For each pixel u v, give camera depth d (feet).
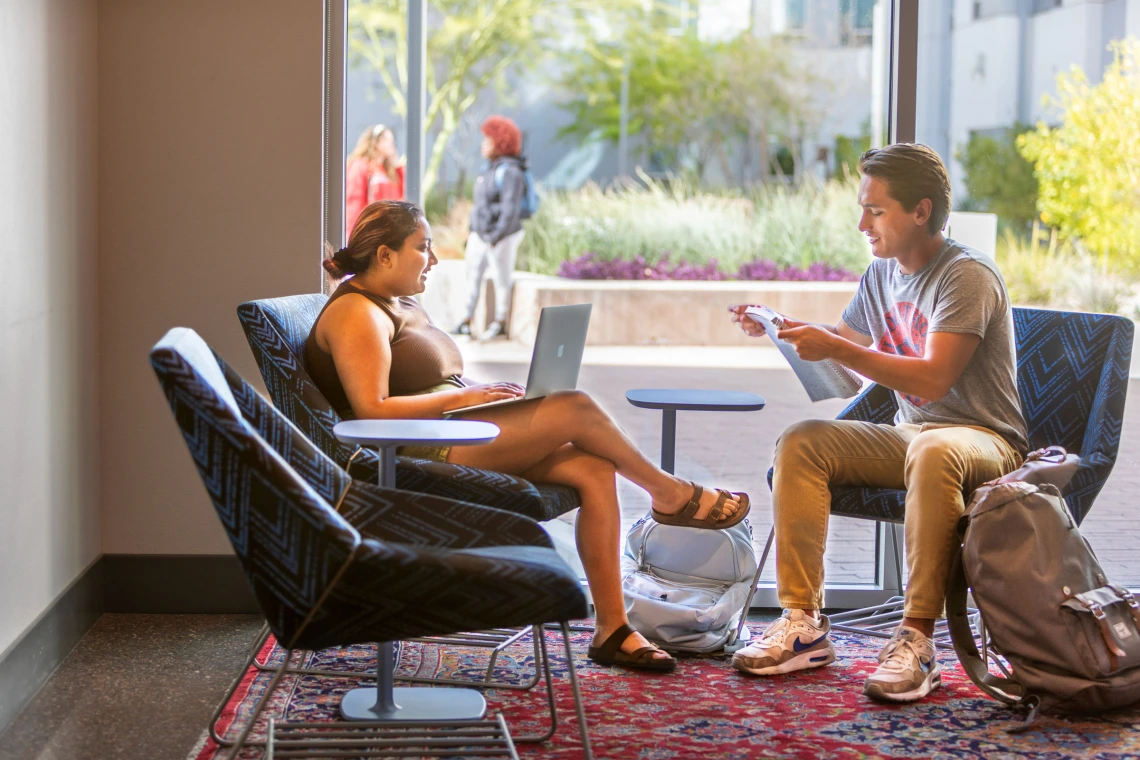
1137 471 11.41
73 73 9.29
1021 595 8.02
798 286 16.11
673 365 15.10
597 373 14.96
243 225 10.13
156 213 10.07
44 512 8.62
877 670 8.61
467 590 5.78
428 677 8.59
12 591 7.86
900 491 9.11
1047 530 8.10
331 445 7.97
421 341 9.09
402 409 8.28
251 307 8.23
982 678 8.30
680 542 9.80
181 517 10.35
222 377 6.36
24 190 8.09
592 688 8.46
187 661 9.03
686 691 8.44
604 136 22.11
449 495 7.87
